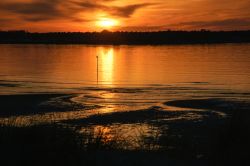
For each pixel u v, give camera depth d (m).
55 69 73.50
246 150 9.34
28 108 24.67
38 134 10.00
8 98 29.20
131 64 91.31
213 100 28.20
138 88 38.34
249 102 27.17
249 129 11.98
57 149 8.53
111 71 70.00
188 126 18.30
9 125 12.06
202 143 12.44
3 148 8.53
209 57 118.31
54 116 21.48
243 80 48.53
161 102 27.58
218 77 53.69
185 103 26.83
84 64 91.31
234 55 130.00
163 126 18.38
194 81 48.09
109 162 8.50
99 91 35.22
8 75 57.75
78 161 8.18
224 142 10.65
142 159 8.95
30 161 7.86
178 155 9.59
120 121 19.95
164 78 53.47
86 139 10.66
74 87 39.88
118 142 11.98
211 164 8.73
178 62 96.12
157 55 141.00
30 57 126.06
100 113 22.48
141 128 17.84
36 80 49.47
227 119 19.92
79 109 24.28
